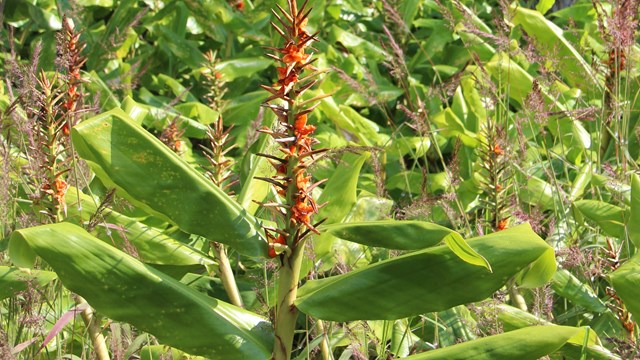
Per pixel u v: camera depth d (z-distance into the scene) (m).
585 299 2.99
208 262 2.73
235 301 2.81
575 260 2.88
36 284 2.28
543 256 1.85
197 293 1.90
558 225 3.50
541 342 1.74
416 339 2.97
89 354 2.70
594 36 5.37
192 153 4.66
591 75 4.21
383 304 1.79
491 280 1.77
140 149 1.91
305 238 1.90
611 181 3.39
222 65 5.07
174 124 3.72
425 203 3.23
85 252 1.78
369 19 6.54
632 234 2.71
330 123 5.16
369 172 4.87
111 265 1.80
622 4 3.61
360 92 4.21
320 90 4.71
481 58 5.31
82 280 1.78
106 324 2.57
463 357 1.76
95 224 2.34
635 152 4.19
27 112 2.64
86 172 2.99
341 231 1.88
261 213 2.99
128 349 2.52
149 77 5.62
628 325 2.69
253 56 5.52
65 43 2.58
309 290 1.90
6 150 2.82
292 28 1.82
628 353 2.43
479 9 6.66
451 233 1.66
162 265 2.73
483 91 3.85
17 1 5.59
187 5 5.47
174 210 1.90
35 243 1.75
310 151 1.85
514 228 1.89
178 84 5.18
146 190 1.90
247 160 2.98
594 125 4.66
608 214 3.25
